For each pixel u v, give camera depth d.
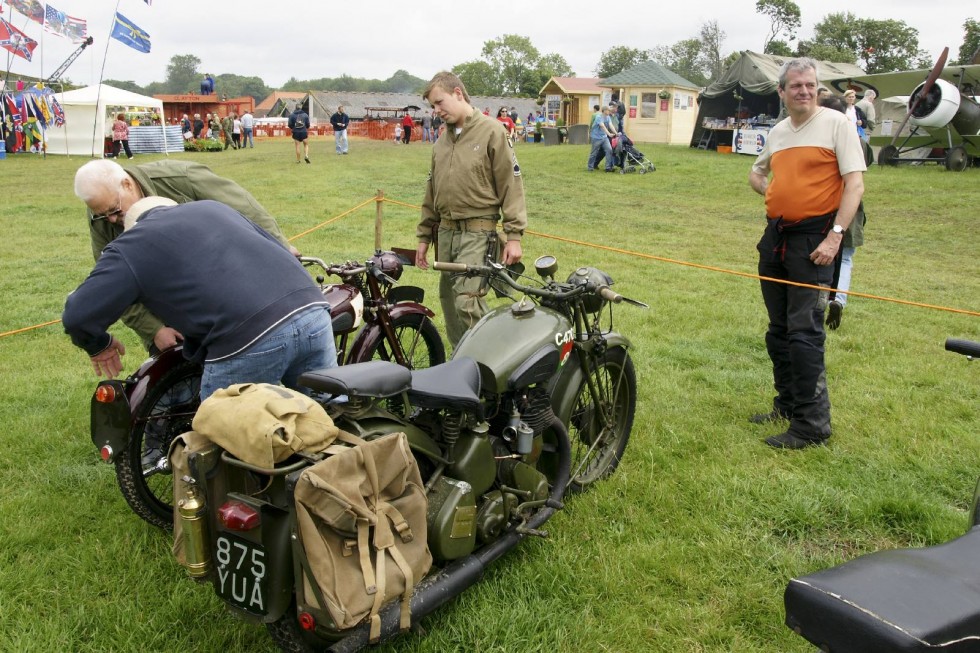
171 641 2.91
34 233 12.20
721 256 10.72
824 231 4.47
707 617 3.10
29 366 5.87
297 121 24.09
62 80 31.62
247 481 2.55
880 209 14.73
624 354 4.17
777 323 4.87
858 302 8.31
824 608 1.52
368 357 4.64
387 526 2.42
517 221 4.98
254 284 3.01
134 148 31.39
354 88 199.75
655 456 4.43
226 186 4.16
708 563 3.46
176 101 54.53
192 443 2.48
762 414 5.05
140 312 3.56
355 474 2.38
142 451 3.57
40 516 3.72
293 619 2.47
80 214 14.38
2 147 28.53
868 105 17.42
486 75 111.06
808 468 4.33
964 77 19.45
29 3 26.59
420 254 5.52
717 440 4.68
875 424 4.88
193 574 2.49
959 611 1.46
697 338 6.74
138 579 3.28
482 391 3.26
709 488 4.07
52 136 30.31
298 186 17.95
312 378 2.61
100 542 3.50
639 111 32.97
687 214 14.72
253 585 2.41
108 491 3.97
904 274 9.83
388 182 18.83
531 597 3.21
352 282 4.60
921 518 3.79
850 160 4.36
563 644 2.95
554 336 3.51
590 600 3.21
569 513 3.83
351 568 2.34
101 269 2.96
